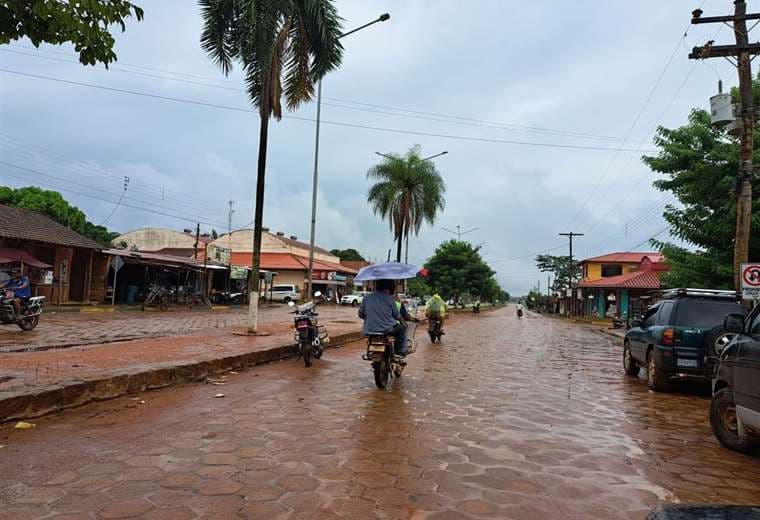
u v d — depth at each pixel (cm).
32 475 415
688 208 1623
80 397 641
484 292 6575
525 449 535
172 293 3406
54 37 412
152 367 786
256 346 1153
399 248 3238
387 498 394
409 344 977
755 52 1205
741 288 1015
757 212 1430
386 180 3212
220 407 674
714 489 442
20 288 1425
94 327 1664
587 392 913
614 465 495
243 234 6400
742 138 1198
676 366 921
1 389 593
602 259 5606
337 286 6353
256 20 1305
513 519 364
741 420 540
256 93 1442
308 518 355
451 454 508
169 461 458
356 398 764
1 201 3844
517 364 1269
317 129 2248
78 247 2798
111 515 347
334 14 1425
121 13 413
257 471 441
